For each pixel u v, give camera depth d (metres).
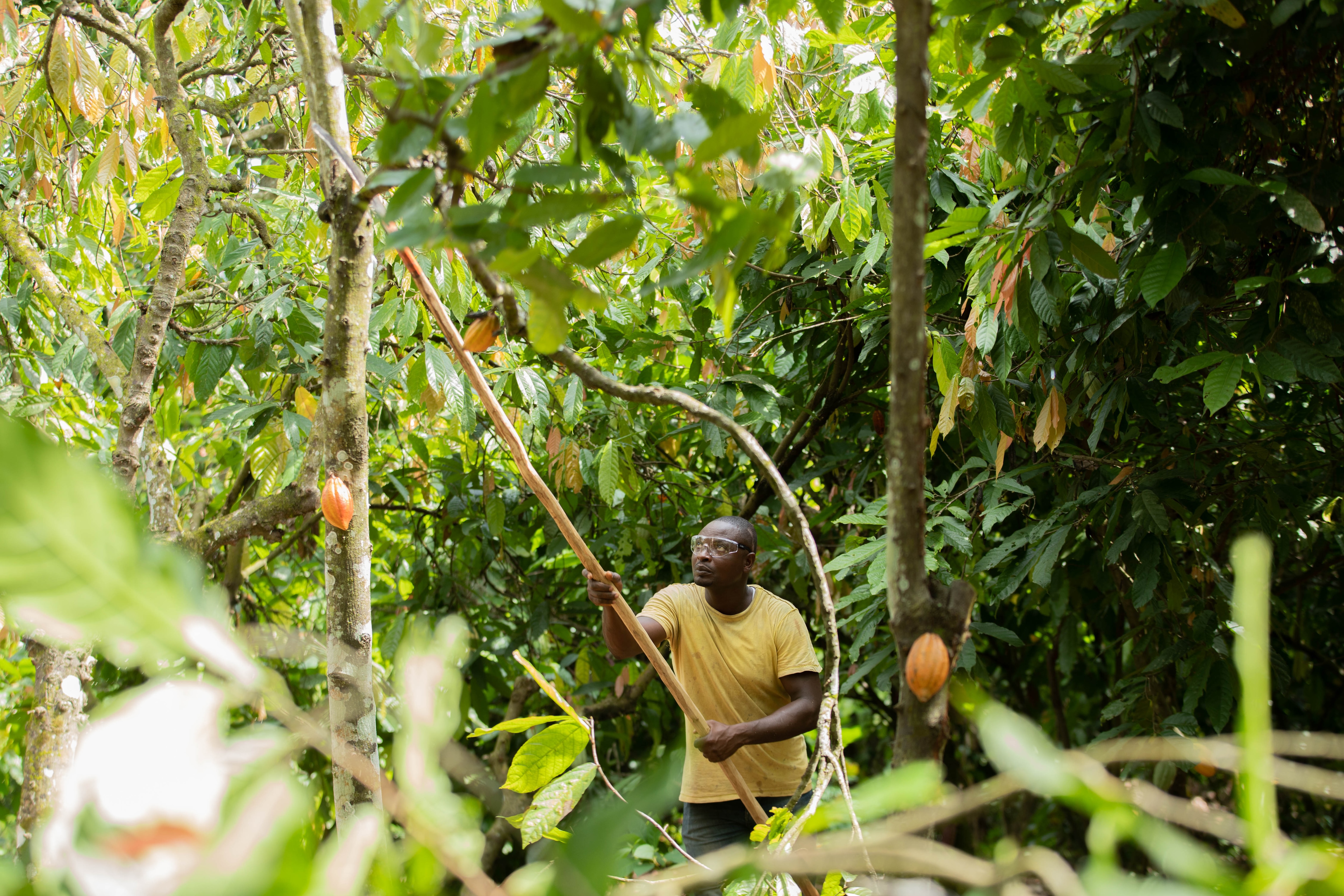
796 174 1.06
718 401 3.45
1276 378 2.21
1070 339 2.94
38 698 2.48
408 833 0.64
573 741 1.33
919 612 0.93
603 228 1.13
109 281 3.44
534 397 3.18
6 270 3.48
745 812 3.02
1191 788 3.27
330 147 1.63
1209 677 2.81
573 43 1.13
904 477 0.93
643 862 3.51
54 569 0.43
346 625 1.75
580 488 3.52
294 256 3.47
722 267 1.10
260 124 4.00
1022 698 5.12
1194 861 0.58
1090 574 3.59
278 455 2.96
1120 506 2.85
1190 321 2.66
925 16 0.91
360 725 1.75
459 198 1.32
